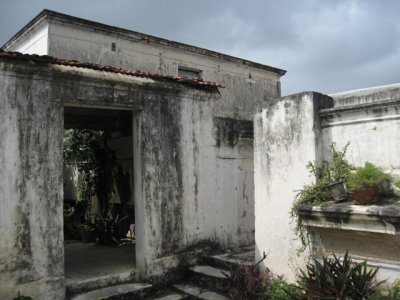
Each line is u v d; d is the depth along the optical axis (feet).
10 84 18.72
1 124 18.33
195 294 21.76
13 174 18.53
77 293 20.67
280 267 19.77
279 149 20.07
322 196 17.67
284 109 19.94
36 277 18.80
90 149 35.68
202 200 26.21
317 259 17.92
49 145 19.76
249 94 49.44
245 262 23.32
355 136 17.79
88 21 34.14
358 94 22.43
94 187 35.70
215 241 26.78
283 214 19.70
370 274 15.78
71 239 35.53
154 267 23.07
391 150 16.65
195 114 26.27
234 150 28.76
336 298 14.99
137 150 23.43
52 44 32.37
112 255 28.17
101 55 35.35
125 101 22.63
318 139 18.70
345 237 16.92
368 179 15.75
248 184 29.60
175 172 24.80
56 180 19.85
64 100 20.39
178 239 24.56
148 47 39.06
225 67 46.80
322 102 19.16
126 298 21.04
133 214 33.65
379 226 14.99
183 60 42.19
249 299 19.22
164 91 24.50
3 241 18.02
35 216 19.03
